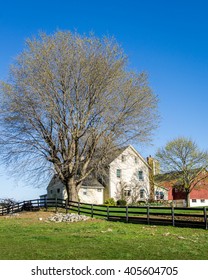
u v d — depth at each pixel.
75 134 35.31
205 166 57.19
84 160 37.50
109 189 56.38
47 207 37.75
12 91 34.50
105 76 35.22
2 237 16.97
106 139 36.28
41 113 34.53
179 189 60.75
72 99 35.22
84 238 16.19
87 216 29.02
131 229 20.80
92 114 35.66
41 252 12.09
